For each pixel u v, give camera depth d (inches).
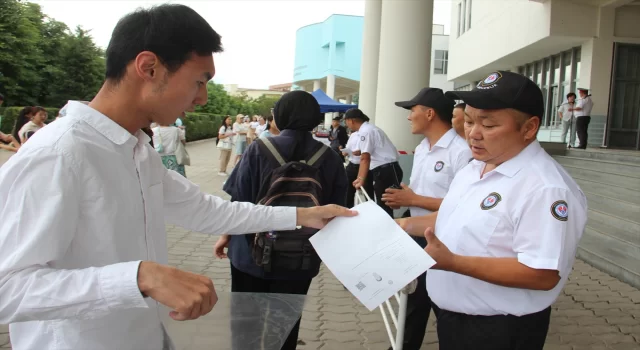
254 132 584.7
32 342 41.3
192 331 54.9
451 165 108.4
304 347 122.9
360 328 134.9
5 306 34.4
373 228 57.7
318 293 163.0
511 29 605.0
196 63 42.8
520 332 58.1
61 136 38.2
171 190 57.2
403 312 84.7
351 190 263.0
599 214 221.9
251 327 55.1
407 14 253.4
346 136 534.0
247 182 87.4
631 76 507.2
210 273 180.4
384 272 52.3
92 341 40.9
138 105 43.1
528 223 53.1
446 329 64.5
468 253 58.5
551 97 615.5
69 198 37.2
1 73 872.9
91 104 43.5
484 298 58.5
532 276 51.9
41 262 35.5
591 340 130.2
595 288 170.2
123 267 36.1
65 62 979.9
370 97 515.8
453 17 871.1
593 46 502.6
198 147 887.7
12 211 35.6
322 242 58.0
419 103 113.8
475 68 747.4
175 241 222.5
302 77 1418.6
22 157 36.4
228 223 60.2
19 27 895.1
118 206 41.3
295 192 81.3
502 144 56.6
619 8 497.4
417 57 256.4
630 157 306.8
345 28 1232.8
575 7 499.8
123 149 42.8
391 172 217.6
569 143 486.6
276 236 80.7
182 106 43.9
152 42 40.6
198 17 43.1
